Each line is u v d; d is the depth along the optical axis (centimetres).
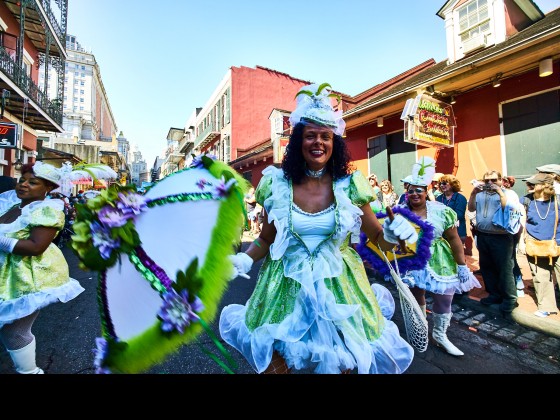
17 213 238
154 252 110
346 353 136
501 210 369
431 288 288
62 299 230
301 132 161
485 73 612
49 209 215
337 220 151
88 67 7719
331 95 170
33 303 213
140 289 107
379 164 954
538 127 604
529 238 365
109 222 106
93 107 7738
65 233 843
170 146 4653
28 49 1301
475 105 697
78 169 258
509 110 645
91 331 341
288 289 152
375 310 155
